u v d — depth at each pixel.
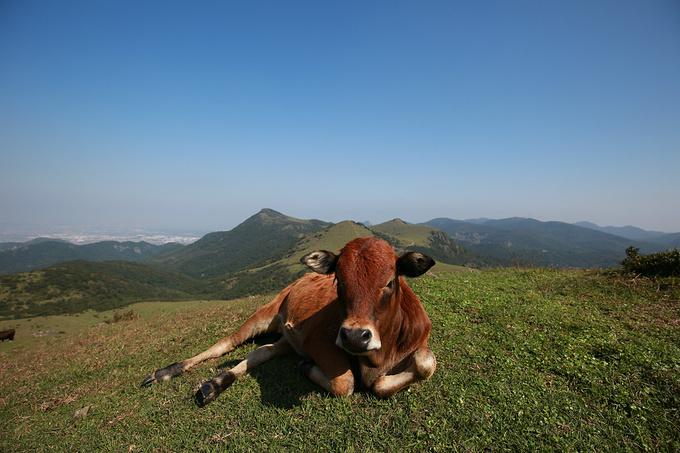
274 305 1.74
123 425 1.20
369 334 0.91
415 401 1.07
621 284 2.26
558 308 1.89
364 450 0.90
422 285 2.59
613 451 0.85
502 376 1.19
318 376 1.20
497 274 3.13
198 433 1.06
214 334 2.14
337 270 1.03
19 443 1.22
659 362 1.18
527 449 0.86
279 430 1.01
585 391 1.09
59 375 2.01
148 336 2.53
